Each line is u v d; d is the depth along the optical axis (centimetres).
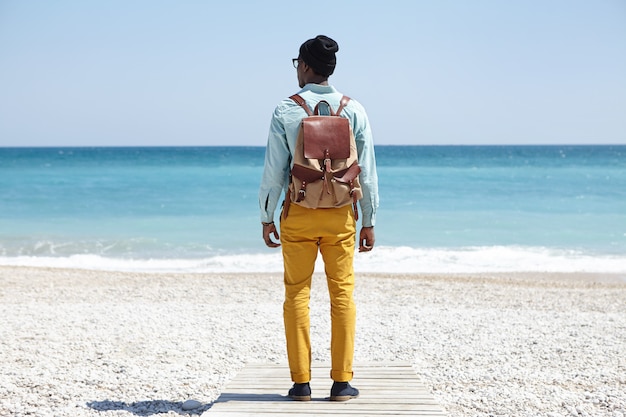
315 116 364
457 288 1138
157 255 1661
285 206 371
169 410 472
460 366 611
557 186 4072
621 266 1486
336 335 379
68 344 691
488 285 1180
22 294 1052
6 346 678
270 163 370
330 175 357
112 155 12006
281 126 367
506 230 2130
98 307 931
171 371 587
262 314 882
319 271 1342
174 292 1083
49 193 3525
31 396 501
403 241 1898
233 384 420
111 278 1248
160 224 2294
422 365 616
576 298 1048
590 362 628
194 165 7606
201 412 469
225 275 1302
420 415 353
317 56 373
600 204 2970
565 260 1571
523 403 490
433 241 1897
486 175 5384
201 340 718
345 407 368
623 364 620
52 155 11806
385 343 708
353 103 378
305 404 374
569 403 490
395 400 379
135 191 3675
